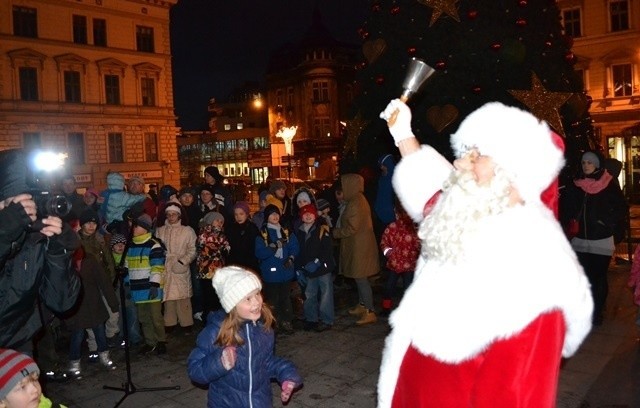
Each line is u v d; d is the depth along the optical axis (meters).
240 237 6.83
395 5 7.79
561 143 1.92
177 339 6.45
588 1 28.19
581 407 4.09
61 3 33.56
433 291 1.82
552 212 1.88
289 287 6.51
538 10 7.31
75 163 34.72
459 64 7.16
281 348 5.89
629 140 26.83
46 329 5.15
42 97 33.16
